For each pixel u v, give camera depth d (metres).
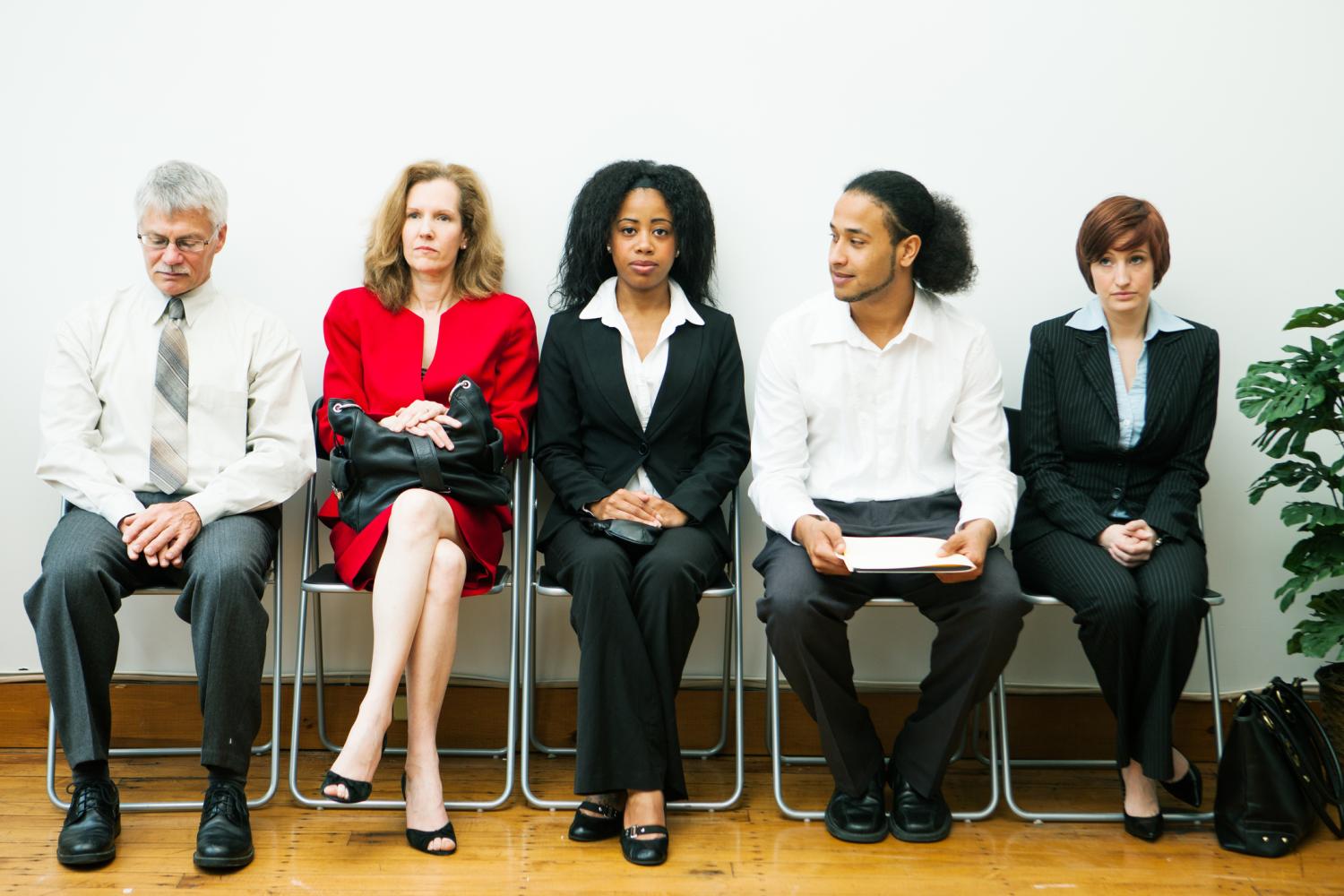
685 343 2.61
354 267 2.79
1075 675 2.88
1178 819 2.43
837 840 2.31
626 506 2.46
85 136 2.73
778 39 2.76
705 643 2.87
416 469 2.34
